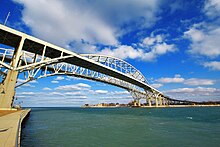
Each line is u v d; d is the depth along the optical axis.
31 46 40.34
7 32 33.72
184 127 24.59
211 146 13.46
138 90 120.38
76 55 48.19
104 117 48.56
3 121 15.51
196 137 16.95
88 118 45.47
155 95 132.00
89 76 73.50
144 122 32.50
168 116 48.38
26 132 20.53
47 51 43.88
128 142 14.95
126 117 46.69
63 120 39.28
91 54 65.06
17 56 33.88
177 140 15.68
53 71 61.69
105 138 16.72
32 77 44.59
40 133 19.81
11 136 9.22
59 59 45.25
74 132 20.70
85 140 15.75
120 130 22.25
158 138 16.62
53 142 14.72
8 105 30.83
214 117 43.00
